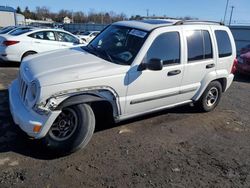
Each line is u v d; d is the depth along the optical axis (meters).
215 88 6.11
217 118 5.92
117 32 5.08
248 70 10.66
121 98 4.36
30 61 4.45
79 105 3.91
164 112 5.97
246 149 4.66
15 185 3.28
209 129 5.34
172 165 3.97
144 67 4.48
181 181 3.63
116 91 4.25
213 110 6.38
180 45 5.06
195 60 5.36
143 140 4.62
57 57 4.51
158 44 4.73
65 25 58.34
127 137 4.67
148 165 3.91
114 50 4.72
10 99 4.30
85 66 4.12
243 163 4.20
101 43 5.07
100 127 4.93
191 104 5.83
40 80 3.69
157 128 5.13
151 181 3.57
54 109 3.70
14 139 4.26
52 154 3.97
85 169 3.70
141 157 4.10
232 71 6.31
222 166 4.06
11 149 4.00
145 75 4.53
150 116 5.66
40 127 3.68
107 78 4.11
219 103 7.00
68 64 4.16
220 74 5.93
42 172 3.55
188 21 5.45
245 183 3.71
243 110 6.62
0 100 5.85
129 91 4.42
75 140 3.91
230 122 5.78
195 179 3.70
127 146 4.37
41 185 3.32
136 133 4.85
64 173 3.57
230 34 6.17
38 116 3.70
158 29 4.80
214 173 3.87
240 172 3.95
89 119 3.97
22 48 9.90
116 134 4.73
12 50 9.76
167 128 5.18
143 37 4.66
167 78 4.90
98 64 4.23
